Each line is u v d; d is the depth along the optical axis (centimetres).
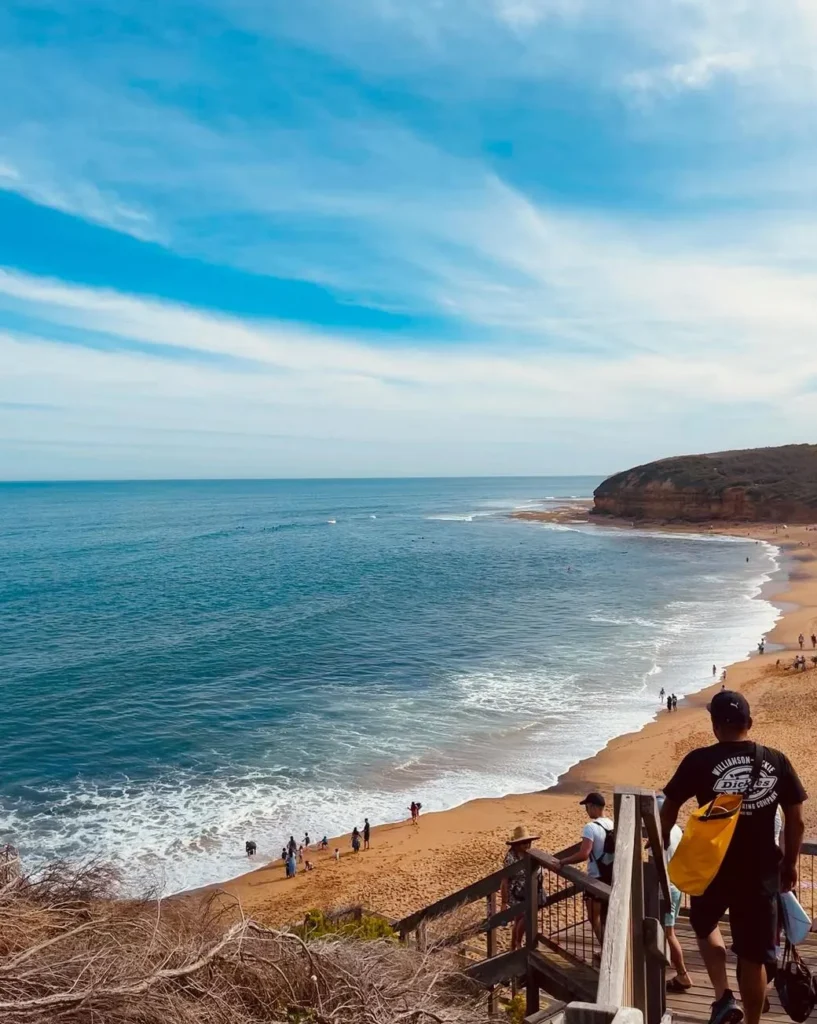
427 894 1916
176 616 5372
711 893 382
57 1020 414
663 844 417
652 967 416
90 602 5941
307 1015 516
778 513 11738
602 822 607
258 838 2266
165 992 468
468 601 6000
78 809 2411
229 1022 479
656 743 2902
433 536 11794
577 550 9669
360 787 2595
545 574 7519
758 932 374
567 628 5009
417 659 4203
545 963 564
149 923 564
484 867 2044
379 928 768
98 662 4078
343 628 4966
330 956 571
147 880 2000
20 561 8650
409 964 612
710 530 11662
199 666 4019
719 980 389
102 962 476
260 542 10906
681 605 5831
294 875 2050
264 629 4922
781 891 385
